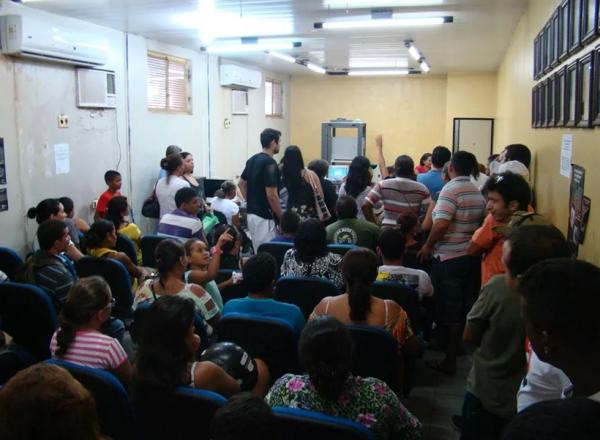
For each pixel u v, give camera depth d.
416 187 4.40
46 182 5.70
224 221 6.31
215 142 9.48
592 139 2.51
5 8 5.07
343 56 9.31
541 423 0.67
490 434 2.04
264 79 11.59
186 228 4.40
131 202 7.18
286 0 5.14
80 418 1.06
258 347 2.49
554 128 3.66
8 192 5.21
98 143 6.50
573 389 0.94
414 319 3.04
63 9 5.52
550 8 3.97
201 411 1.73
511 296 1.93
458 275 3.52
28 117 5.41
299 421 1.53
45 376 1.08
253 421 1.18
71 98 6.00
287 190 5.04
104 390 1.85
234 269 4.14
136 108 7.20
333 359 1.66
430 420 3.02
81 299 2.24
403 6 5.39
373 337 2.36
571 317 0.89
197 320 2.67
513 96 7.02
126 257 4.02
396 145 12.80
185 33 7.00
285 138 13.09
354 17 5.92
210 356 2.12
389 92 12.69
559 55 3.40
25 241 5.44
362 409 1.72
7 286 2.98
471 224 3.48
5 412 1.03
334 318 1.75
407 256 4.01
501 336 1.97
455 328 3.54
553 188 3.68
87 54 5.88
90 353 2.21
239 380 2.11
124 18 6.03
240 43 7.91
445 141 12.37
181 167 6.11
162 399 1.77
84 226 5.53
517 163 4.09
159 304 1.81
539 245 1.58
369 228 4.07
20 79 5.29
